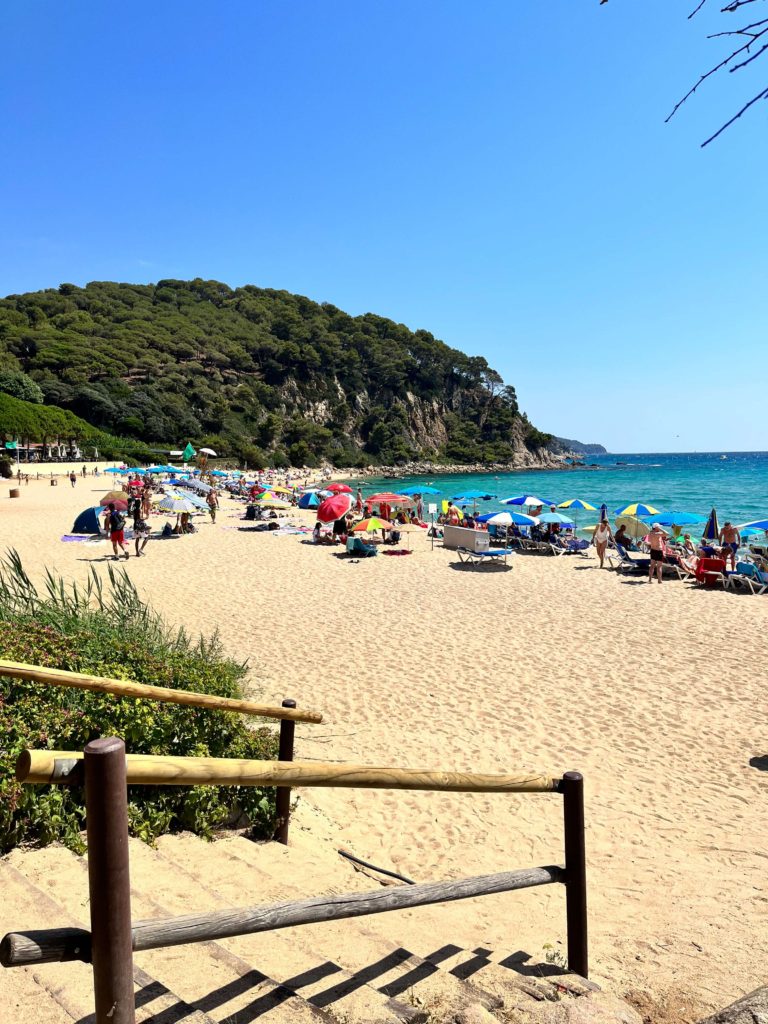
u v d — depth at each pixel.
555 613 13.08
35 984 2.13
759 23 1.47
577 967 2.85
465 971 2.86
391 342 140.25
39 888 2.75
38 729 3.73
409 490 32.16
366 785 2.05
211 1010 2.10
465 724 7.63
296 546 22.06
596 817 5.61
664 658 10.18
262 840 4.36
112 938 1.32
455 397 142.25
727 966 3.40
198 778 1.59
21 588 7.11
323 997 2.36
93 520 22.58
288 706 3.87
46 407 71.12
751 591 15.16
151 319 119.38
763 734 7.41
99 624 6.91
